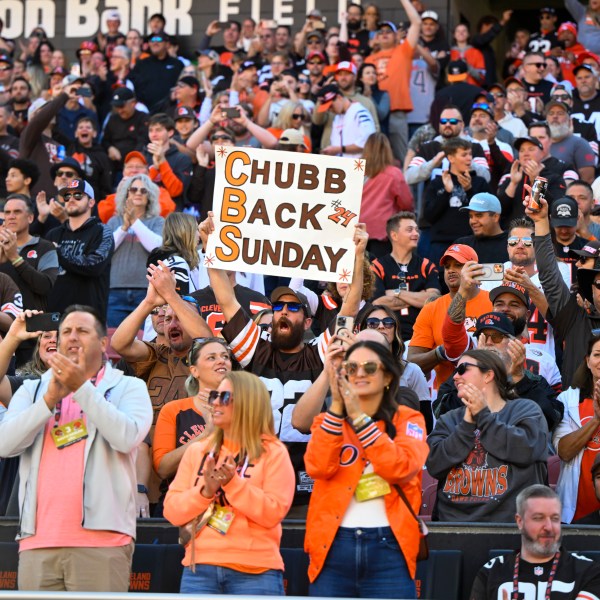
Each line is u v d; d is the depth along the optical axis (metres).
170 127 42.88
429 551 22.38
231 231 24.66
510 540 22.28
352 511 19.38
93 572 20.44
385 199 38.34
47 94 52.12
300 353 25.17
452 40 59.06
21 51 61.56
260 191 24.66
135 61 56.75
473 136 41.97
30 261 33.72
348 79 46.72
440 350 28.59
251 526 19.91
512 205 38.16
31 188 41.75
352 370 19.67
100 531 20.62
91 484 20.69
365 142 42.31
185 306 25.66
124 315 36.22
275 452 20.25
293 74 51.00
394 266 33.72
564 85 51.44
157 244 36.09
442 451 23.33
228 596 16.72
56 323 22.97
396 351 24.59
